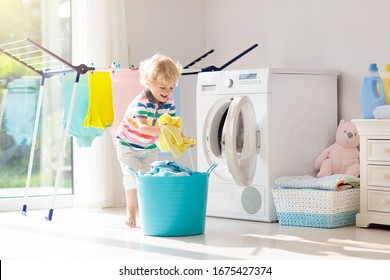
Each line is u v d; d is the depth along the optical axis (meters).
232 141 3.98
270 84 4.08
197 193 3.62
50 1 4.88
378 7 4.25
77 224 4.12
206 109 4.37
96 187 4.84
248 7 5.09
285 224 4.02
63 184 4.98
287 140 4.18
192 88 5.35
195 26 5.38
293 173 4.22
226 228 3.90
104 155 4.87
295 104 4.22
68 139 4.99
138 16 5.14
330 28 4.53
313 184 3.95
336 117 4.45
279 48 4.86
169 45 5.29
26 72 4.84
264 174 4.11
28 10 4.83
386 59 4.23
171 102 3.82
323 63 4.59
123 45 4.96
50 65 4.88
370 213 3.89
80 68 4.03
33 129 4.88
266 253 3.15
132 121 3.79
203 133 4.38
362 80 4.20
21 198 4.80
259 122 4.12
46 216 4.38
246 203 4.21
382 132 3.82
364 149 3.91
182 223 3.61
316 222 3.91
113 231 3.83
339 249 3.24
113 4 4.91
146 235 3.67
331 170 4.27
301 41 4.71
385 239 3.52
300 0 4.70
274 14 4.89
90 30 4.82
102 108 4.18
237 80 4.21
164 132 3.58
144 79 3.69
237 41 5.19
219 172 4.34
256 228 3.90
